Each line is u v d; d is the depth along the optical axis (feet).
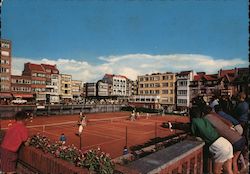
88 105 273.54
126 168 10.79
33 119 197.26
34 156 18.74
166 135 128.57
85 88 428.15
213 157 15.72
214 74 261.85
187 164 13.66
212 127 16.17
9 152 19.19
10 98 243.19
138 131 143.23
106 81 419.54
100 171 12.55
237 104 21.99
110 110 298.76
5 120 175.22
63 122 180.75
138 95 319.47
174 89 297.53
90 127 157.99
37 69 298.35
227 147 15.33
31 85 282.77
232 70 238.89
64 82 346.13
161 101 308.81
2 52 236.22
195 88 267.59
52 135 123.65
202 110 16.97
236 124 19.26
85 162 13.96
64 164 14.90
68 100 337.72
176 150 13.61
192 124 16.60
